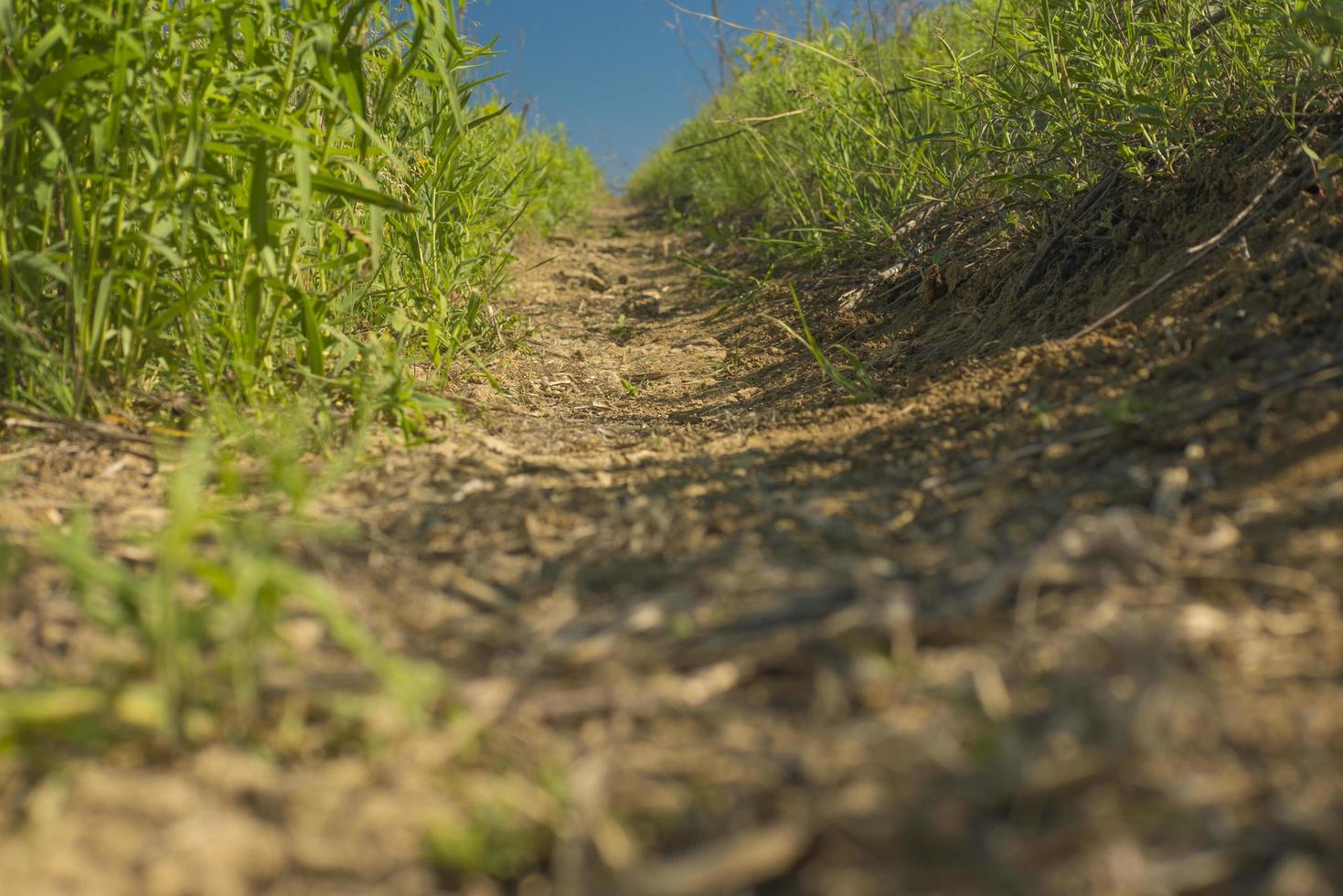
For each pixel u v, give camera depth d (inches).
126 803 44.8
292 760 48.5
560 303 231.0
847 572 62.2
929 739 47.4
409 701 48.5
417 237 146.7
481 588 67.2
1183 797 43.4
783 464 91.2
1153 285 108.2
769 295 199.6
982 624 56.1
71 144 99.4
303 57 104.9
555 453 106.0
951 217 177.2
